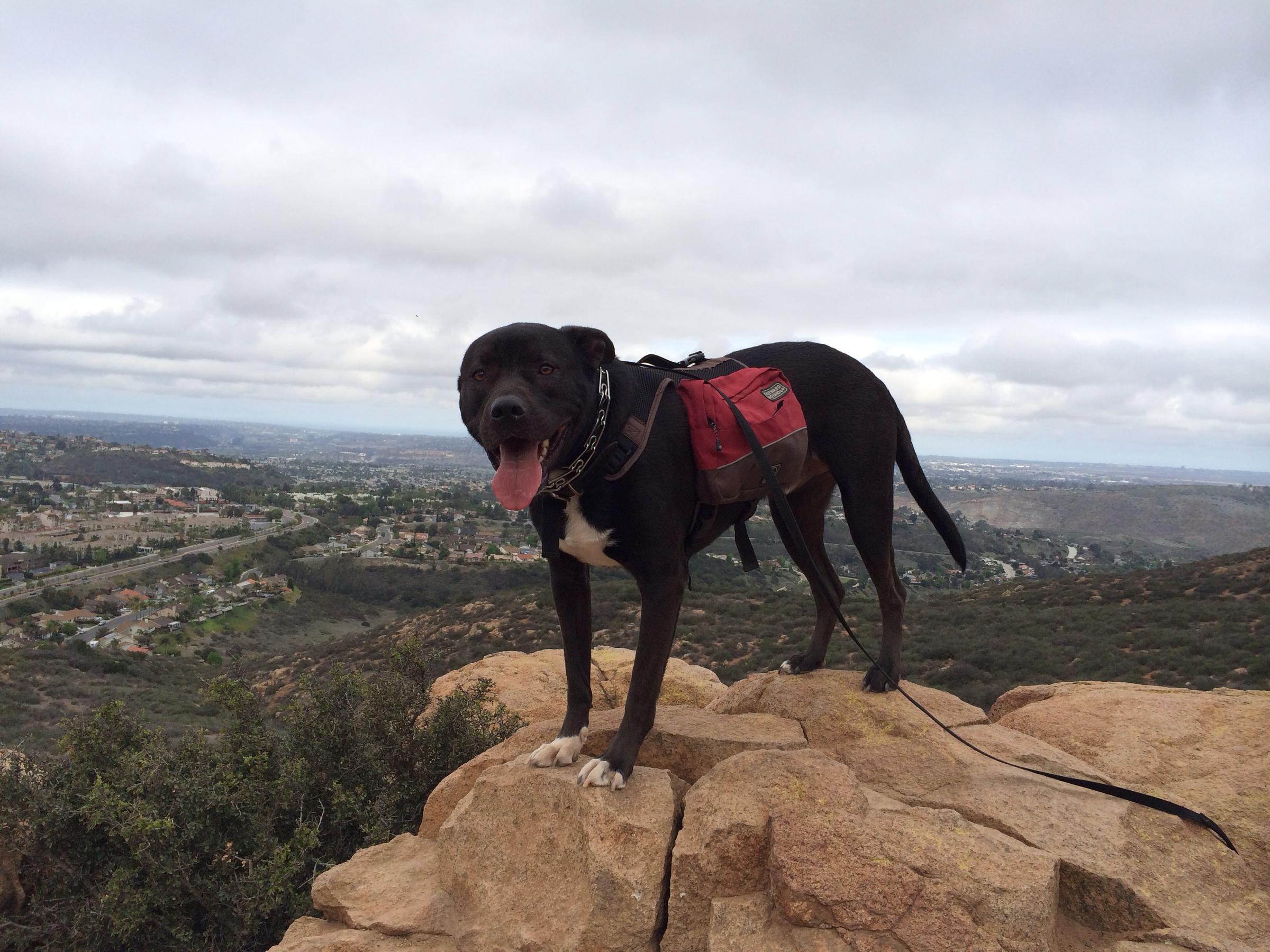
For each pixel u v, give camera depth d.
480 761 1.57
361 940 1.25
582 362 1.22
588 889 1.17
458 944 1.22
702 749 1.43
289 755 2.08
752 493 1.36
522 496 1.12
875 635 7.99
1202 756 1.47
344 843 1.99
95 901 1.78
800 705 1.55
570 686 1.41
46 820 1.82
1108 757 1.50
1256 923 1.13
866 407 1.46
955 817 1.19
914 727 1.47
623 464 1.22
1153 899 1.13
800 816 1.15
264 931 1.80
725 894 1.14
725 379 1.37
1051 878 1.08
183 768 1.93
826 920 1.05
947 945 1.00
